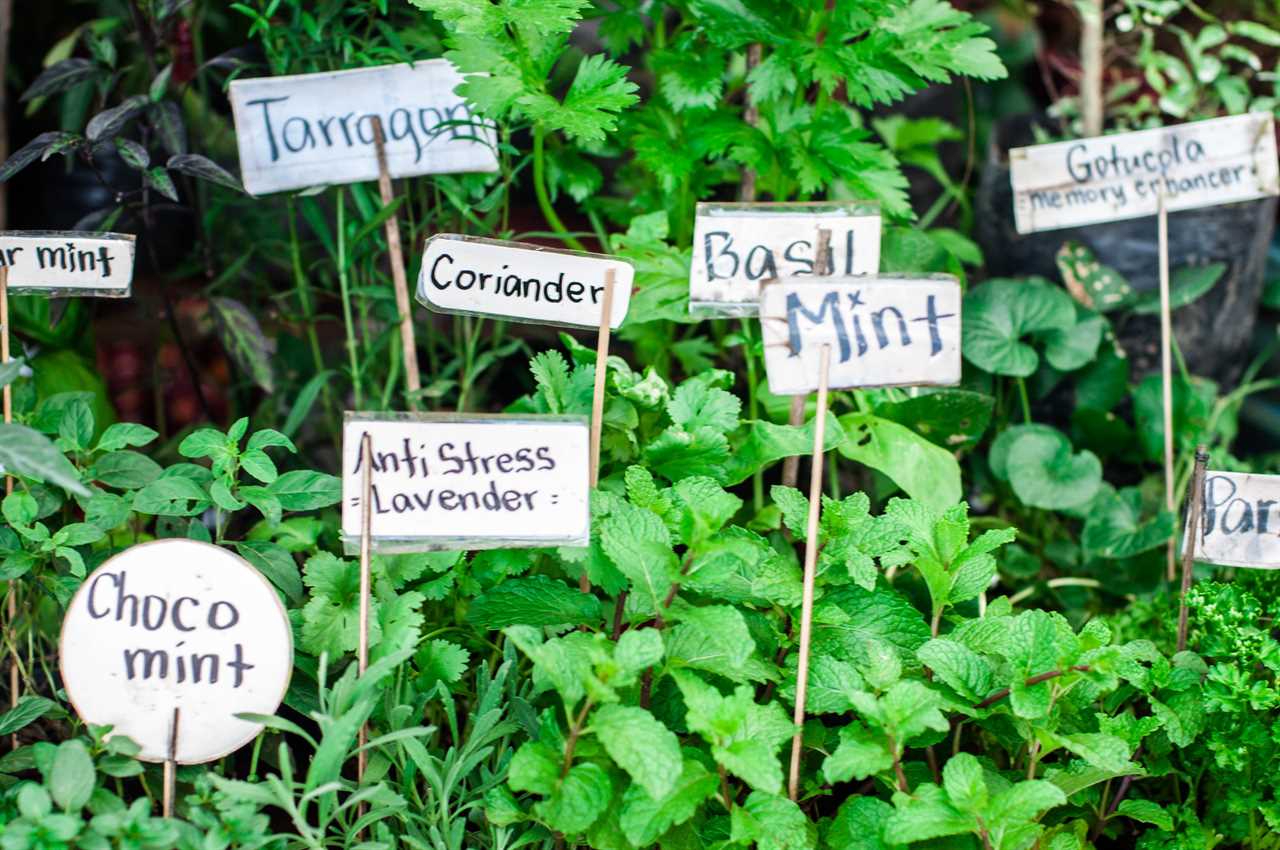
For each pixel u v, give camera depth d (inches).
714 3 72.4
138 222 100.7
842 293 58.2
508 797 53.0
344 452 54.5
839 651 58.6
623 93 66.4
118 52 99.9
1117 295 95.0
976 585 59.9
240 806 48.9
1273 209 97.3
